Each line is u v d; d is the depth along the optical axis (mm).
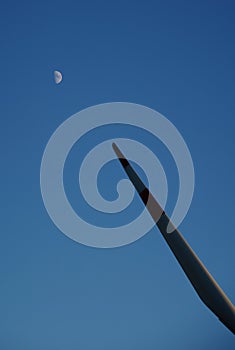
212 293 12156
